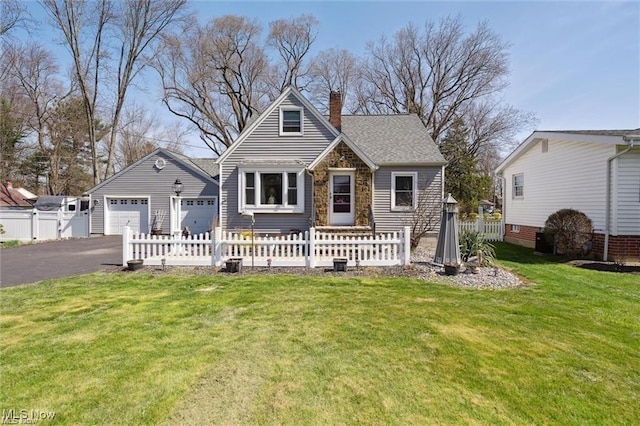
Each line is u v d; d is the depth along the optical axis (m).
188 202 18.77
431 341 4.26
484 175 29.03
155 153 18.83
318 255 9.01
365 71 33.34
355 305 5.76
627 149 9.97
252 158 13.70
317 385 3.23
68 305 5.76
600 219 10.76
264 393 3.10
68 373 3.44
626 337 4.43
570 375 3.46
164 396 3.04
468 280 7.61
